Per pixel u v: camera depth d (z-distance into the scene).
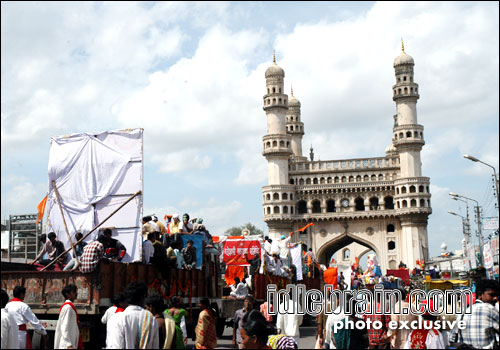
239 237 25.42
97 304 13.02
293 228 91.50
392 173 90.44
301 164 93.50
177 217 19.44
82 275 13.22
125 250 14.98
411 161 88.44
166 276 15.66
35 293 13.48
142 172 15.30
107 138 15.61
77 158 15.66
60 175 15.79
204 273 18.52
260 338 7.63
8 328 8.95
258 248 25.03
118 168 15.40
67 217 15.61
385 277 45.31
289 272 27.20
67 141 15.83
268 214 90.38
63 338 10.12
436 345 10.74
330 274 32.47
